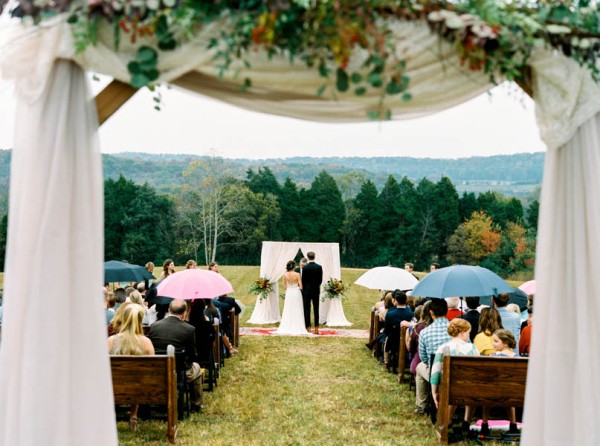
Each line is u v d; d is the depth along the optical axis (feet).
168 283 33.96
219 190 223.10
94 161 13.50
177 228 220.64
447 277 29.99
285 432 25.91
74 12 12.27
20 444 12.62
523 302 38.14
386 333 39.65
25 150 12.98
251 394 32.89
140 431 25.26
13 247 13.06
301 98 13.39
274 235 227.61
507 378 23.39
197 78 13.37
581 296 14.07
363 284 48.57
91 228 13.42
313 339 54.13
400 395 33.01
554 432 14.05
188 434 25.07
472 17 12.94
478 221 216.54
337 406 30.55
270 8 12.17
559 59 13.62
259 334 56.90
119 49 12.81
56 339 12.80
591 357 13.97
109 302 33.91
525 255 214.07
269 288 64.34
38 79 12.80
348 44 12.34
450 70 13.28
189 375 28.12
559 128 13.87
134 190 215.31
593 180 14.12
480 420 26.09
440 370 24.43
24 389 12.60
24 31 12.69
